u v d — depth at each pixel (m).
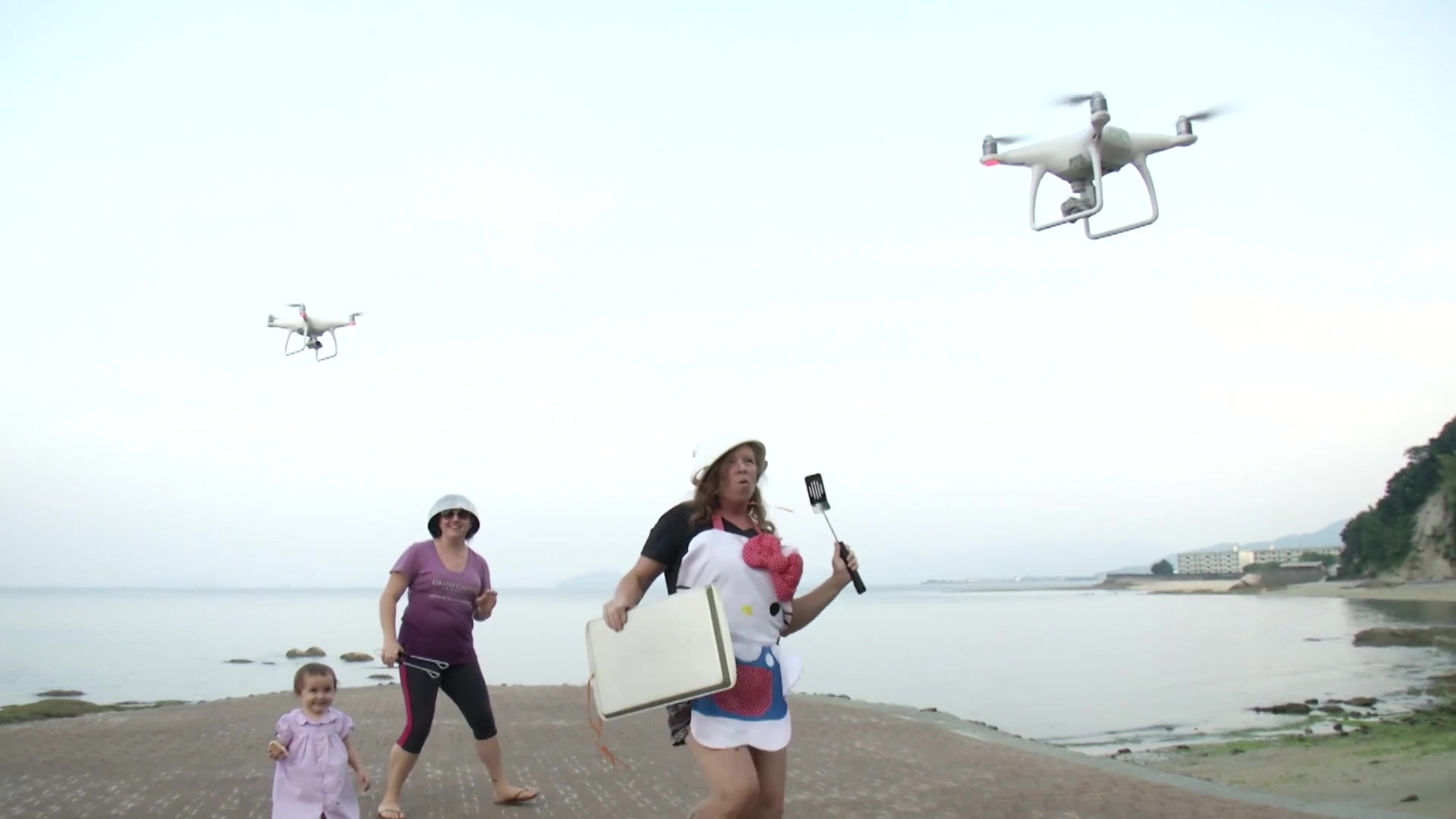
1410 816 7.12
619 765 9.33
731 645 4.41
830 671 27.77
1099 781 8.56
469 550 7.72
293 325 18.22
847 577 4.82
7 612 82.88
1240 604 86.00
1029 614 73.75
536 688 17.05
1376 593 91.62
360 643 42.66
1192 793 8.03
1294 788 10.59
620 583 4.69
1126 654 33.44
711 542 4.62
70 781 8.55
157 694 22.84
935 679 25.47
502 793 7.73
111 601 136.12
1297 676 25.53
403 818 7.27
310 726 6.41
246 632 51.53
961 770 9.09
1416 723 16.00
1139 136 6.18
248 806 7.60
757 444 4.71
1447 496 100.25
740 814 4.39
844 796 7.95
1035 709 19.38
